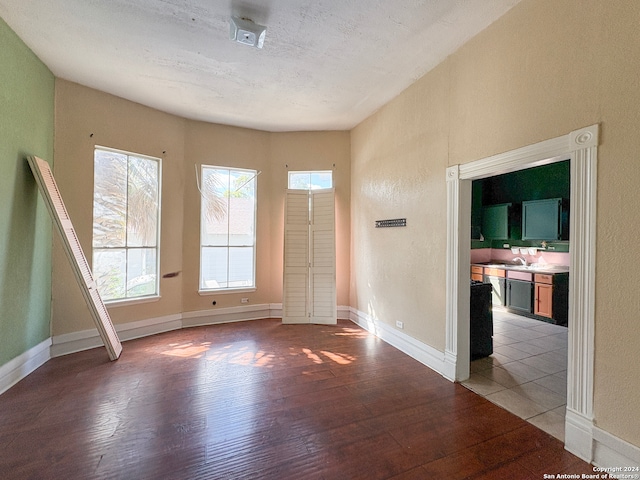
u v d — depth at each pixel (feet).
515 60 7.22
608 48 5.52
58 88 10.80
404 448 6.14
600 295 5.66
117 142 12.12
